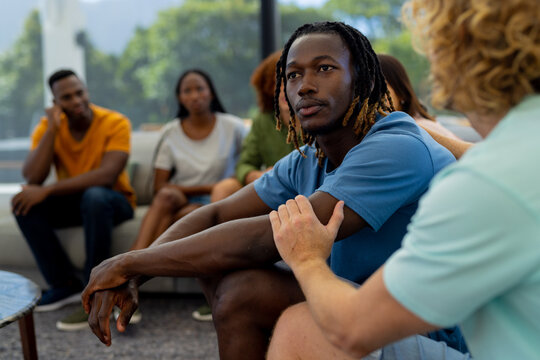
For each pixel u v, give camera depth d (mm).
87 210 2207
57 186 2303
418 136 949
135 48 4238
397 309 581
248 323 946
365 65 966
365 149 921
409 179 900
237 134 2668
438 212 547
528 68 548
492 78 562
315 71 945
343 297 653
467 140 1843
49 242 2291
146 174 2824
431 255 550
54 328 2080
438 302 553
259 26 3803
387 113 1062
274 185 1180
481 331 597
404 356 802
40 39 4352
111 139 2492
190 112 2625
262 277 949
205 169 2582
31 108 4375
